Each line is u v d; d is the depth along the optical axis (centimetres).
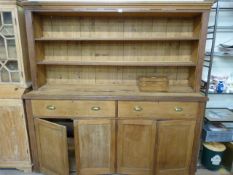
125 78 217
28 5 168
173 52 209
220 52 192
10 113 186
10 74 188
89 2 166
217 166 207
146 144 189
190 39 181
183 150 192
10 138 193
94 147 191
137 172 197
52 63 189
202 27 173
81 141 188
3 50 186
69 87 204
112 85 212
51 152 189
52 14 190
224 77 211
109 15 192
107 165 196
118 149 192
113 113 183
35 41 184
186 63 189
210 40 214
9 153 198
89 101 180
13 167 203
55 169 193
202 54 180
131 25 202
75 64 191
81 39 183
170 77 216
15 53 185
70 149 210
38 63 189
